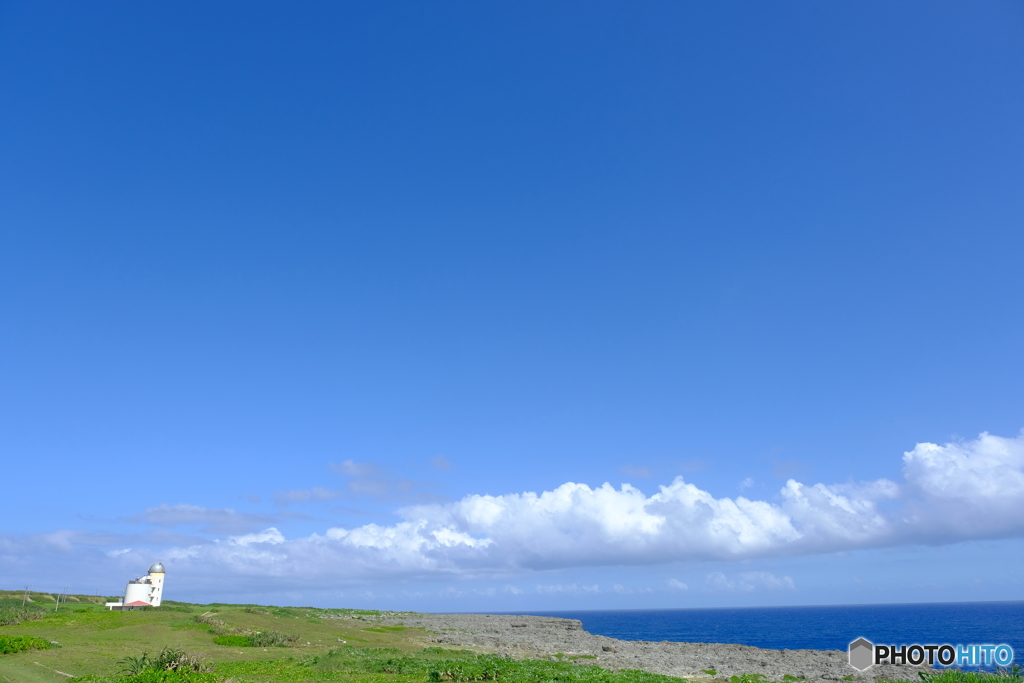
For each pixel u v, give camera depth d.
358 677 35.81
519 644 76.19
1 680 31.62
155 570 81.50
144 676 28.47
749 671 55.34
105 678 29.77
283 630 64.75
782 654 72.81
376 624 90.06
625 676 38.94
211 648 50.62
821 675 52.38
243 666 40.47
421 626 95.56
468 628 99.38
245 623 66.62
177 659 34.12
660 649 79.50
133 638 52.69
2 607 66.25
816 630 180.00
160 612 71.06
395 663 40.78
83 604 83.00
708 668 57.78
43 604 77.62
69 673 34.41
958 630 157.12
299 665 40.97
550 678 35.16
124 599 79.44
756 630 196.50
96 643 48.44
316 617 86.56
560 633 101.25
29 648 41.84
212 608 84.56
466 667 36.22
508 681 34.06
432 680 34.66
